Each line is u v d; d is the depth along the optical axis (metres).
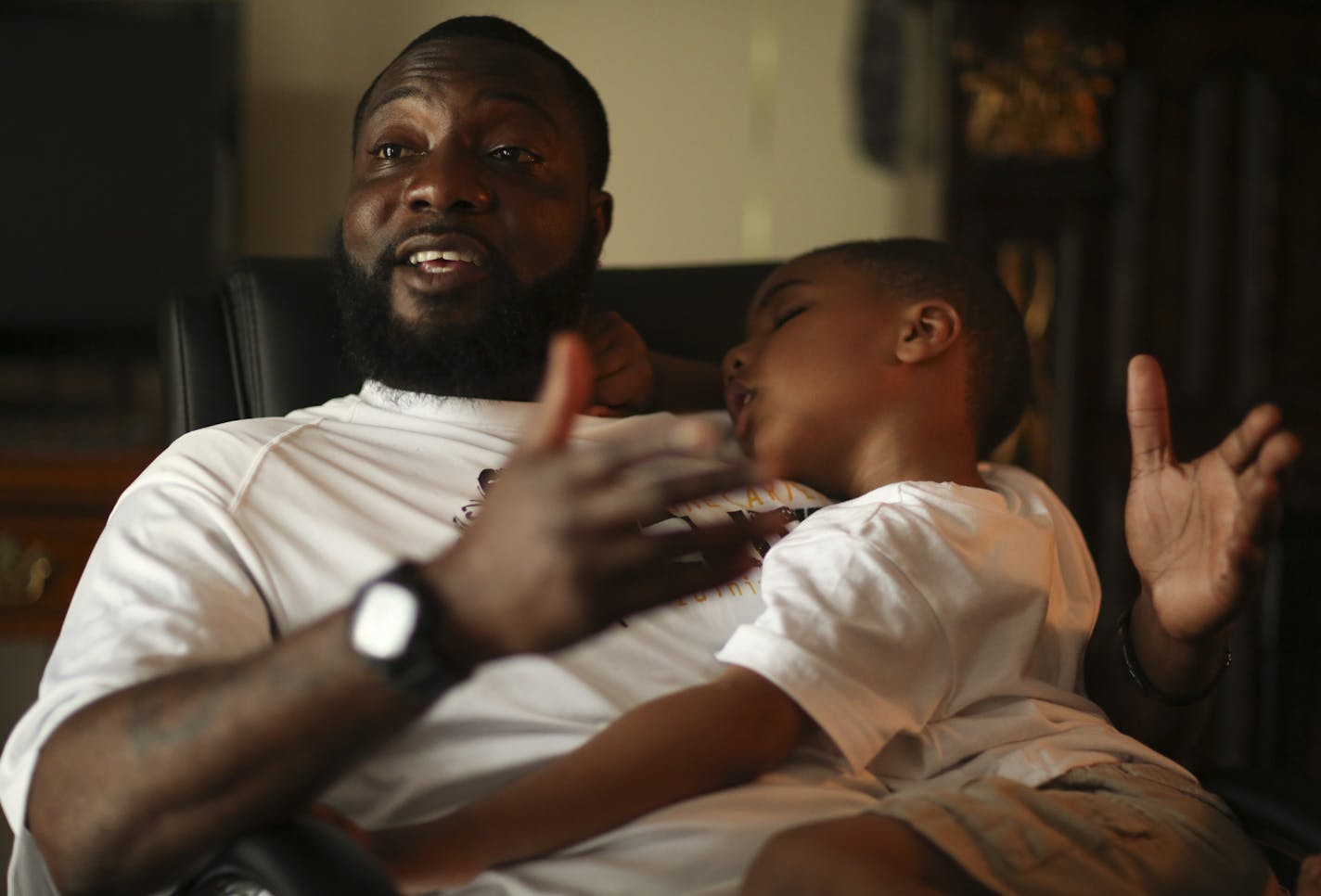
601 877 0.84
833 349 1.19
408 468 1.08
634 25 2.81
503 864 0.85
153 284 2.50
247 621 0.93
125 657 0.84
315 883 0.68
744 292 1.48
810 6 2.85
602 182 1.32
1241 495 0.95
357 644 0.66
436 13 2.72
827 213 2.85
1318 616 2.46
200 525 0.97
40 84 2.48
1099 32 2.35
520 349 1.17
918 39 2.71
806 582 0.96
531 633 0.63
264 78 2.67
